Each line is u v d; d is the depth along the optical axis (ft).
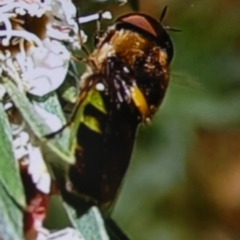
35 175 0.28
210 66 0.34
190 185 0.34
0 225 0.27
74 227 0.28
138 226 0.33
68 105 0.28
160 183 0.34
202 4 0.35
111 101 0.28
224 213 0.35
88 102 0.28
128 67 0.28
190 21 0.35
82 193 0.28
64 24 0.29
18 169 0.27
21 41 0.28
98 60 0.28
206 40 0.35
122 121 0.28
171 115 0.34
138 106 0.28
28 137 0.28
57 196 0.28
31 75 0.28
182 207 0.34
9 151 0.27
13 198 0.27
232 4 0.35
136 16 0.29
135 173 0.34
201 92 0.34
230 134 0.35
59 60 0.29
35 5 0.29
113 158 0.28
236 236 0.35
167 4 0.34
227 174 0.35
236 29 0.35
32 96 0.28
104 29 0.30
